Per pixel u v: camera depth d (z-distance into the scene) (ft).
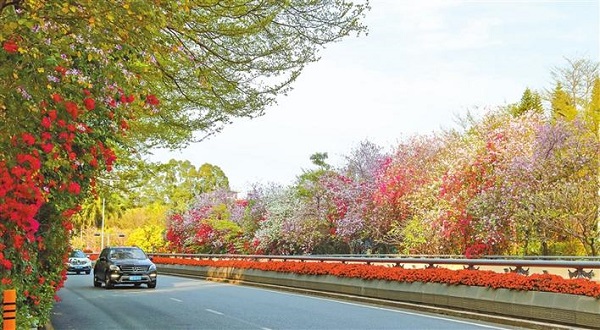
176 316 53.57
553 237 86.22
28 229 24.88
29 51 25.31
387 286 63.41
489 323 46.70
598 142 86.84
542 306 43.21
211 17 37.22
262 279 96.27
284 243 138.41
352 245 120.16
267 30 39.88
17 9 27.84
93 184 38.29
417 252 97.96
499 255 83.35
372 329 43.93
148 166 80.89
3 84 25.04
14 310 22.29
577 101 150.71
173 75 42.52
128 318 52.39
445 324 46.19
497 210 84.53
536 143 87.56
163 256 162.71
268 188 159.12
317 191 130.31
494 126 98.94
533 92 164.66
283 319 50.55
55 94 26.23
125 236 268.82
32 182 24.54
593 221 84.99
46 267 43.98
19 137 24.68
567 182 84.53
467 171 90.74
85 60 31.30
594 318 39.14
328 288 75.87
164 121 49.03
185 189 273.54
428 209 99.86
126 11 25.58
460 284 52.80
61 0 25.13
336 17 39.65
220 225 161.17
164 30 36.78
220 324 47.73
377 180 116.67
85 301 69.56
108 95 32.22
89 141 32.83
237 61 40.88
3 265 26.73
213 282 110.22
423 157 114.11
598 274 48.24
